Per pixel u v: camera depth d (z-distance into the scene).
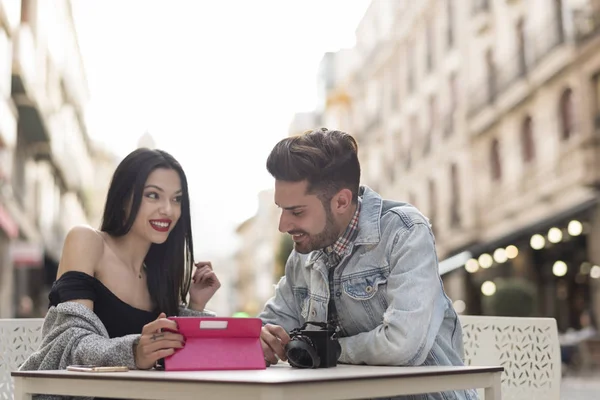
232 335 1.97
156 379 1.64
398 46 25.58
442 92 21.53
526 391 3.04
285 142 2.27
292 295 2.70
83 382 1.77
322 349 2.02
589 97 14.02
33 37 18.58
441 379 1.85
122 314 2.41
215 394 1.58
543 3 15.45
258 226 67.81
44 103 19.11
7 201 16.06
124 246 2.53
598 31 13.74
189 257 2.67
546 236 15.27
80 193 32.78
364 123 30.05
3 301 16.70
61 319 2.19
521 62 16.47
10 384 2.93
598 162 13.96
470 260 17.11
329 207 2.25
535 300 13.61
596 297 13.75
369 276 2.36
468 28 19.53
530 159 16.52
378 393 1.72
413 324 2.14
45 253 22.08
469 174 19.45
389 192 26.44
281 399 1.51
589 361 11.90
